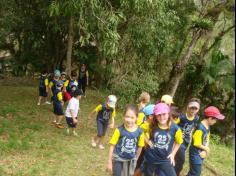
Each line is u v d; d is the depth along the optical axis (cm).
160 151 560
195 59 1862
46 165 796
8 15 1605
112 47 1187
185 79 1919
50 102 1385
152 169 573
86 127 1163
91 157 884
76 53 1791
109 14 1180
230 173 902
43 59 1936
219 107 1908
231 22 1775
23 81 1900
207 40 1823
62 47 1833
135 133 547
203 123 623
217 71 1684
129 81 1505
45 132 1036
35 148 895
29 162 802
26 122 1105
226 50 1839
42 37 1845
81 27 1198
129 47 1508
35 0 1622
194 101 664
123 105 1471
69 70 1382
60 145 937
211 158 1018
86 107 1434
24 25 1673
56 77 1168
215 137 1531
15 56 2017
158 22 1402
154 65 1769
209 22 1652
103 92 1742
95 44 1677
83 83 1605
